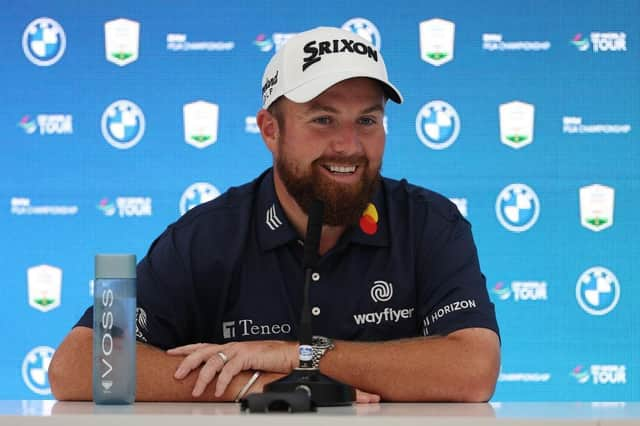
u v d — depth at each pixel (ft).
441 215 12.48
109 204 18.48
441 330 11.59
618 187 18.21
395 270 12.23
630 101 18.21
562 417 7.39
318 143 11.41
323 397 8.91
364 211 12.01
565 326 18.24
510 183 18.31
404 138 18.43
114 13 18.54
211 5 18.53
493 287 18.29
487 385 10.70
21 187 18.44
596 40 18.25
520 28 18.31
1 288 18.43
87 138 18.49
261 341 10.69
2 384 18.38
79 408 8.76
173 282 12.31
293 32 18.52
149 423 7.43
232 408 8.79
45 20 18.56
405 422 7.19
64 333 18.42
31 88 18.54
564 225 18.26
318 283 12.19
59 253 18.43
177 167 18.49
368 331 12.23
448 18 18.38
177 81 18.54
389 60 18.44
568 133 18.26
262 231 12.33
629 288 18.20
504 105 18.34
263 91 12.28
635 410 8.34
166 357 10.65
